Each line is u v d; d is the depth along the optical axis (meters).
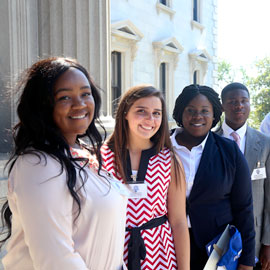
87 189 1.23
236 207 2.14
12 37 4.12
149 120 1.72
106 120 4.38
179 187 1.81
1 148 3.99
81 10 4.43
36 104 1.20
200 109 2.18
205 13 14.76
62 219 1.12
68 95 1.23
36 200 1.07
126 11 9.75
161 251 1.71
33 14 4.39
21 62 4.20
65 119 1.24
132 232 1.64
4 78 4.06
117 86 10.02
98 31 4.52
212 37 15.64
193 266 2.09
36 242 1.07
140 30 10.43
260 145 2.67
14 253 1.18
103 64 4.57
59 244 1.09
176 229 1.80
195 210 2.07
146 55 10.79
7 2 4.10
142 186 1.70
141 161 1.77
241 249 2.00
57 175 1.12
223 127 2.86
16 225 1.17
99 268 1.25
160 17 11.47
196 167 2.12
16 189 1.10
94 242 1.23
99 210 1.23
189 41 13.54
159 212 1.74
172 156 1.83
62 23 4.41
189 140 2.25
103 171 1.42
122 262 1.40
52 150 1.17
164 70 12.23
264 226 2.67
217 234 2.07
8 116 3.99
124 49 9.82
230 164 2.09
